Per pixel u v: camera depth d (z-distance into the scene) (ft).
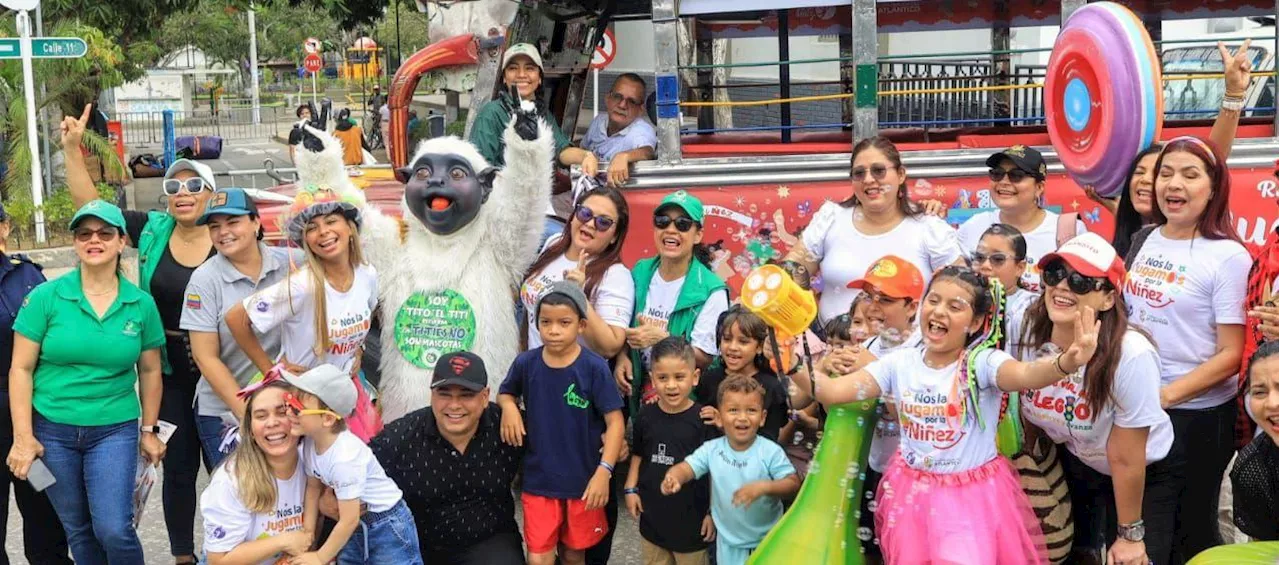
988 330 12.04
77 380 14.21
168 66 131.75
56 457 14.29
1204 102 22.67
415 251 16.48
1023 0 20.89
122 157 60.49
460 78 23.62
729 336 14.46
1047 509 12.95
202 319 14.99
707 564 15.19
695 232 15.94
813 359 14.65
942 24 21.13
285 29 159.74
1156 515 13.12
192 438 15.99
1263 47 21.91
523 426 14.71
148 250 16.06
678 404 14.58
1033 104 22.24
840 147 19.06
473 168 16.14
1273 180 18.21
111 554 14.43
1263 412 11.35
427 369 16.28
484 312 16.26
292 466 12.98
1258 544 12.10
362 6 61.98
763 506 14.01
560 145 19.21
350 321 14.98
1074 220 15.80
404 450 14.24
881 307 13.04
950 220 18.38
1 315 14.42
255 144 94.68
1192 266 12.95
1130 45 14.94
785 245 18.20
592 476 14.65
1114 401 11.87
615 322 15.88
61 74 49.29
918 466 12.19
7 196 46.14
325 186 16.22
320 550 12.84
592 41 23.67
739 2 17.99
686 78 20.34
